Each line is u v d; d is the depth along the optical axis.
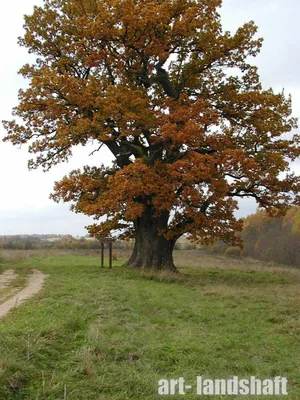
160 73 24.17
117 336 9.23
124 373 7.20
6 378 6.34
